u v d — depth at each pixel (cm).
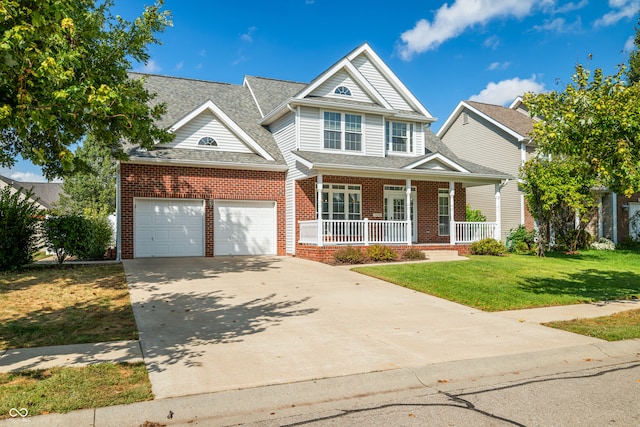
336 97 2008
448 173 1928
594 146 952
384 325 827
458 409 473
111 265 1489
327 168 1692
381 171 1802
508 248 2258
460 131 2823
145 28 1238
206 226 1805
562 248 2303
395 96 2181
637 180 892
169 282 1196
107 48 1188
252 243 1900
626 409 470
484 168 2169
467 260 1733
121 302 962
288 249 1938
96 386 505
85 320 820
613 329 796
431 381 568
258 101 2255
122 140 1764
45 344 677
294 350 664
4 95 613
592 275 1455
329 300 1038
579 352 675
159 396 484
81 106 640
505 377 584
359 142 2025
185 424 443
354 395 524
